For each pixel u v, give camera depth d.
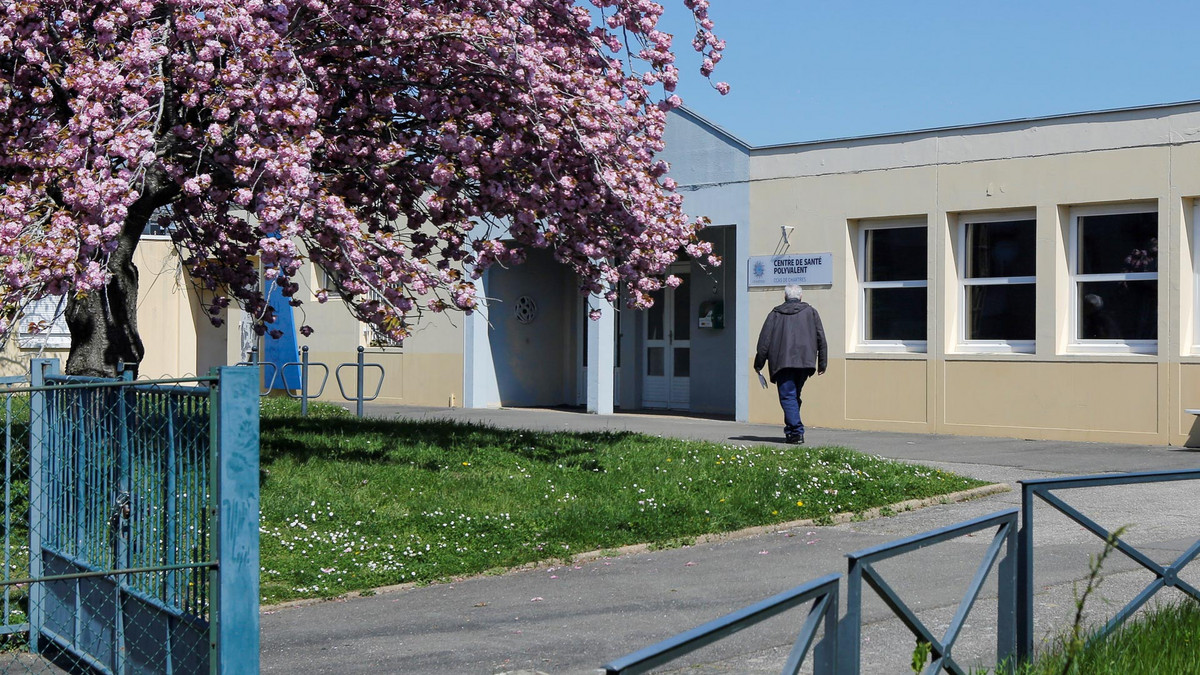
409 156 10.76
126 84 8.94
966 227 16.97
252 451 5.30
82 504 6.59
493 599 7.80
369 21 10.05
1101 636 5.53
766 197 18.62
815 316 15.23
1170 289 15.04
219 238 12.23
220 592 5.23
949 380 16.89
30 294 8.00
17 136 9.55
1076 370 15.78
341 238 9.14
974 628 5.37
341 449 12.46
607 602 7.62
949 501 11.23
